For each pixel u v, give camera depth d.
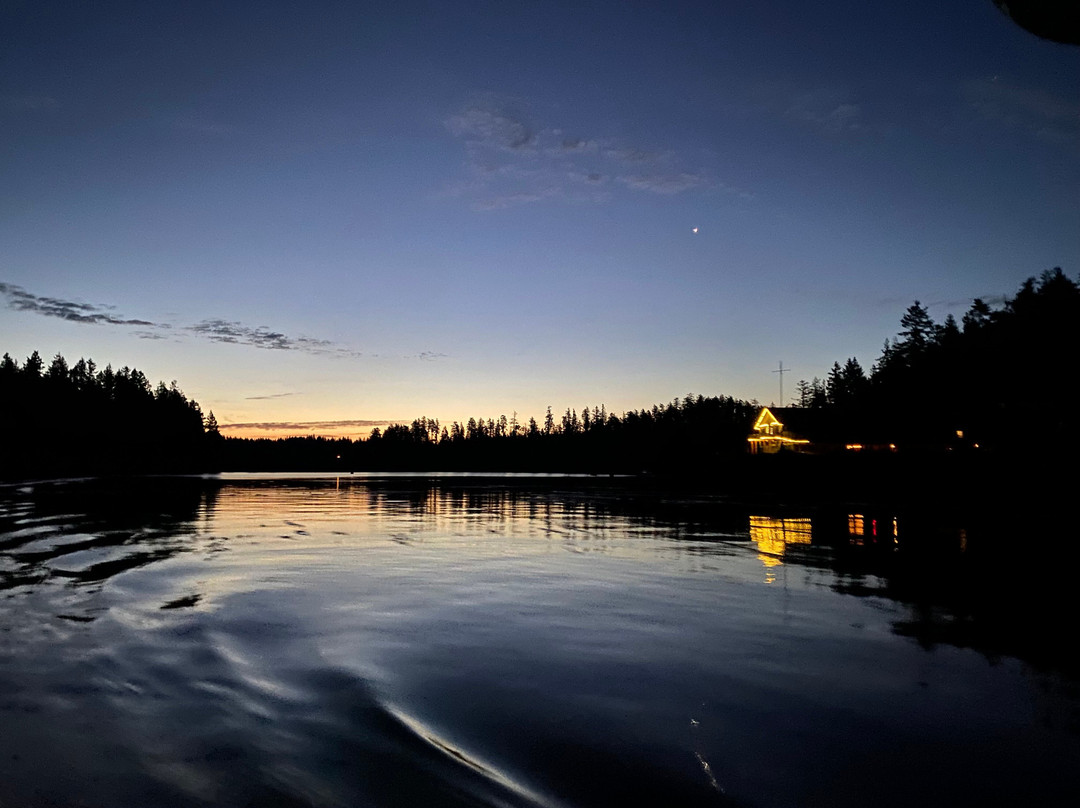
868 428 43.91
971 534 14.91
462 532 16.16
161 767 3.62
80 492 32.16
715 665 5.52
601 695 4.81
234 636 6.34
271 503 27.05
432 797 3.31
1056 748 3.88
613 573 10.16
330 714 4.43
